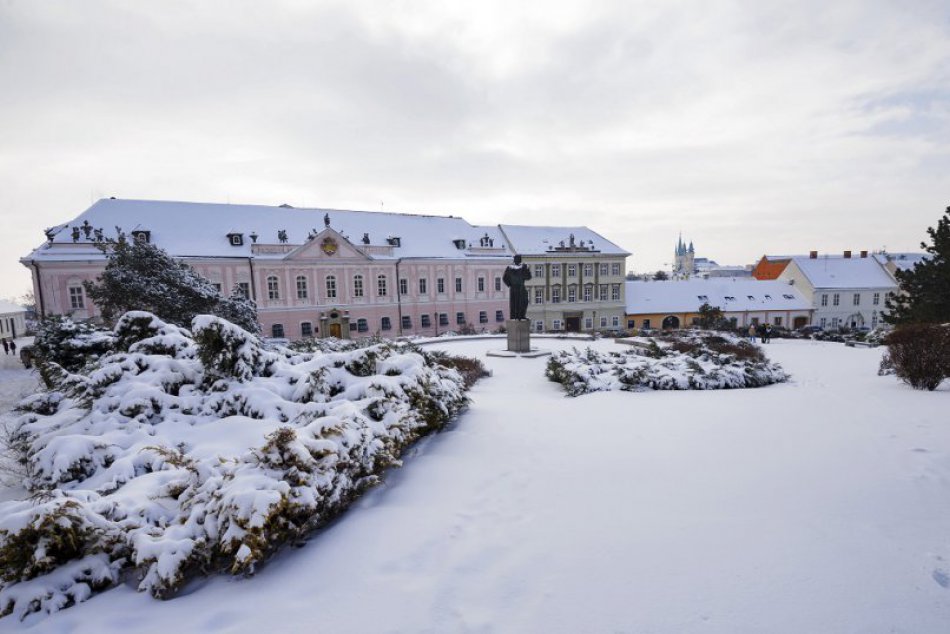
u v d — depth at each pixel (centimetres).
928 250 2759
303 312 4241
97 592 379
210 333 721
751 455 641
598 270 5672
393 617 335
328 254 4272
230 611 349
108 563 391
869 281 5853
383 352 875
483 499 529
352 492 517
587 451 684
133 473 543
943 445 646
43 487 533
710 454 651
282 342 2945
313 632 323
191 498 441
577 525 458
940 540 404
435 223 5278
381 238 4803
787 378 1368
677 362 1352
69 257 3400
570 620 325
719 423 817
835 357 2091
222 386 726
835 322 5825
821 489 519
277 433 465
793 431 750
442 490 559
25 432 653
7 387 1911
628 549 410
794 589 346
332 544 439
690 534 432
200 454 586
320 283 4300
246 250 4041
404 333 4741
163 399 687
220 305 2500
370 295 4538
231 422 662
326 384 739
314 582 382
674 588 354
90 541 392
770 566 376
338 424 528
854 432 731
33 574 370
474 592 360
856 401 977
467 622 328
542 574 379
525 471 611
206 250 3894
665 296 5938
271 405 694
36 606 353
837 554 389
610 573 376
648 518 466
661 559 393
